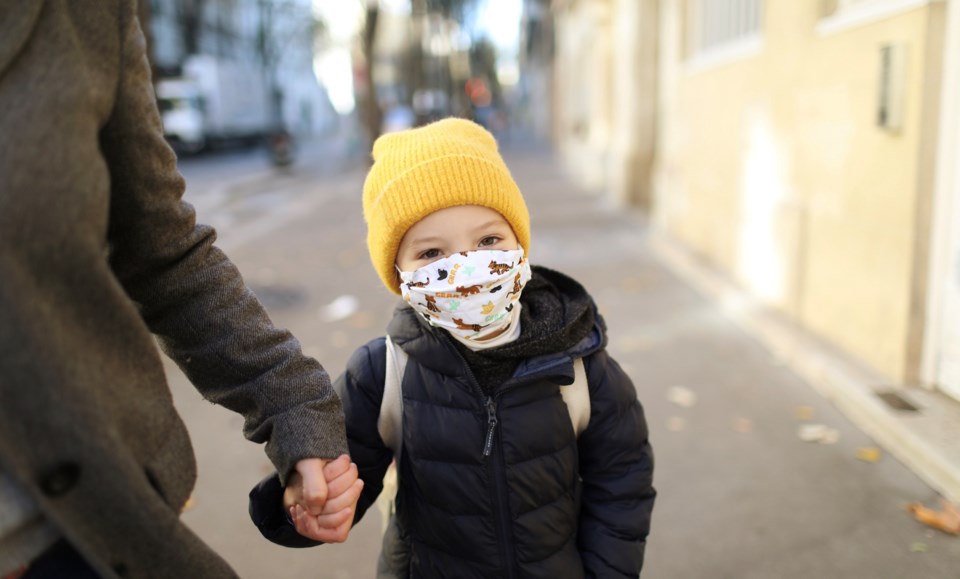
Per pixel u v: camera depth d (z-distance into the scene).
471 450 1.47
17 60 0.95
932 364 3.54
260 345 1.23
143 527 0.99
